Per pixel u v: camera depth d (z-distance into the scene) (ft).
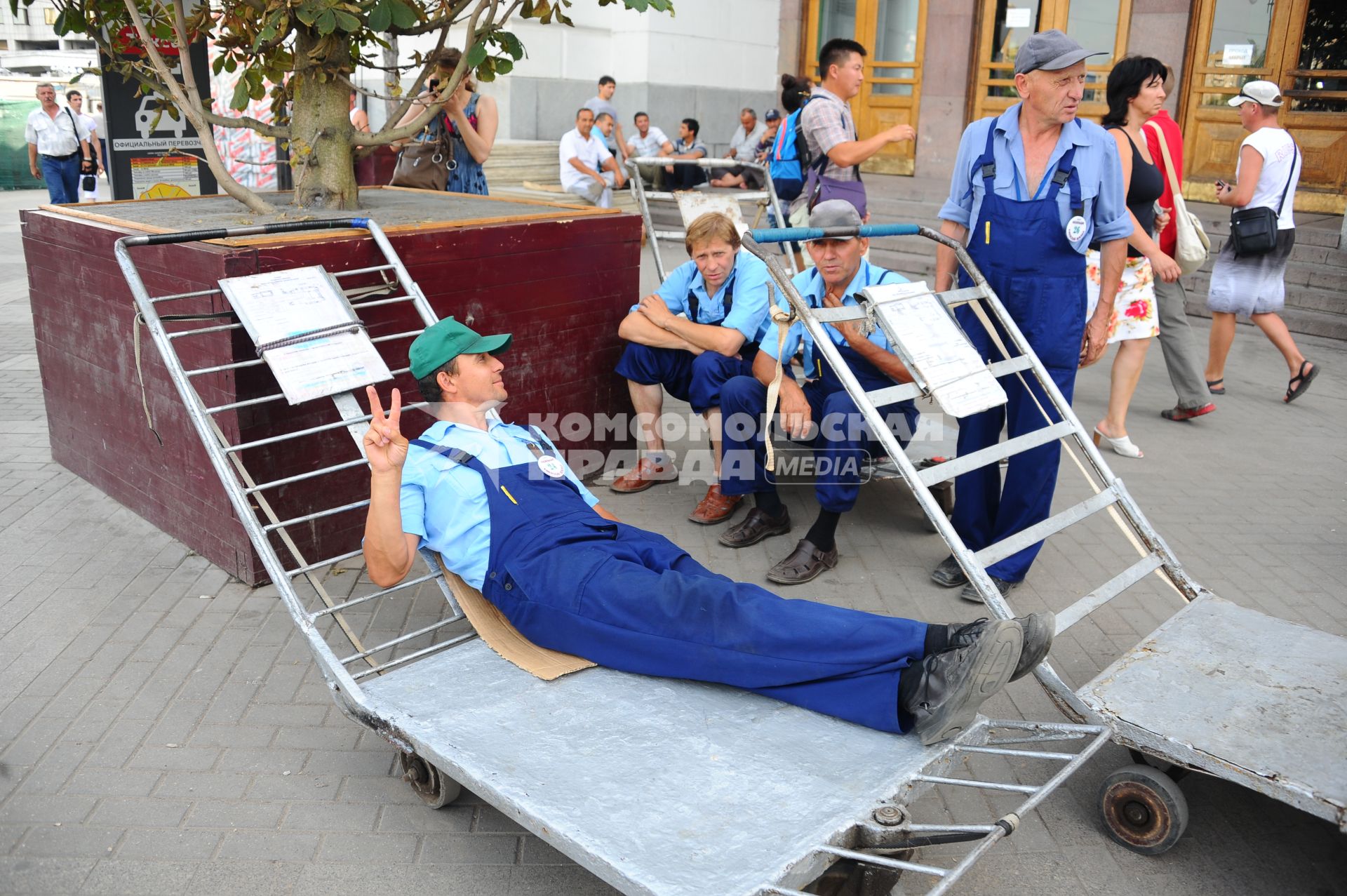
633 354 16.21
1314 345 27.73
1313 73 35.19
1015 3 42.34
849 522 15.88
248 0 14.05
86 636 11.93
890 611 13.04
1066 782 9.82
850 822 7.39
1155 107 16.89
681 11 46.57
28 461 17.35
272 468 12.75
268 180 27.91
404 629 12.34
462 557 10.10
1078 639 12.48
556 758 8.14
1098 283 18.31
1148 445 19.70
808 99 21.76
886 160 46.85
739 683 8.98
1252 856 8.89
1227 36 36.83
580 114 38.58
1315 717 8.65
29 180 67.36
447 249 14.01
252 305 11.29
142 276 13.20
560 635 9.61
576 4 45.68
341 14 13.28
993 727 8.87
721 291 15.20
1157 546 11.31
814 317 10.91
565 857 8.73
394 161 29.91
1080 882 8.54
